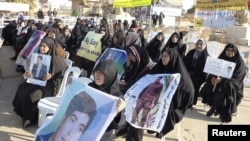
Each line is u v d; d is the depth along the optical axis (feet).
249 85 30.50
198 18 67.41
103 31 28.07
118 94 11.50
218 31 79.71
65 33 35.35
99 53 24.58
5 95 22.77
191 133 18.62
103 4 141.90
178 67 14.92
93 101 10.70
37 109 17.12
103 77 11.21
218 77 20.92
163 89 13.73
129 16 119.03
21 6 76.28
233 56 21.13
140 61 17.07
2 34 50.39
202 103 24.58
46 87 17.39
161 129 13.20
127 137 14.64
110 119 10.24
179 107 14.71
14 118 18.54
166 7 107.65
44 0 140.15
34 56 17.22
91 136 10.22
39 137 11.19
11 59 37.14
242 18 74.49
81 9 143.02
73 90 11.28
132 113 13.65
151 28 73.00
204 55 22.98
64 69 17.78
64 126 10.90
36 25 41.47
